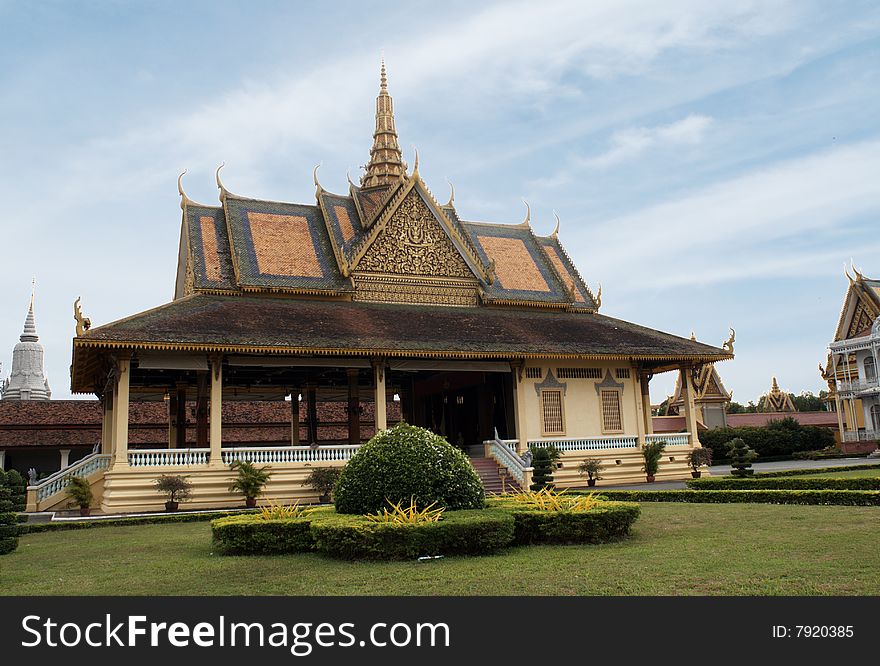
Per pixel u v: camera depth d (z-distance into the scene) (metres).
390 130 57.84
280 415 51.28
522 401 37.16
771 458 58.50
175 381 39.56
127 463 28.77
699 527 16.95
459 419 44.38
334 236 41.31
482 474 34.22
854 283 68.50
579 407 39.16
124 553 16.56
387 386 49.78
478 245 46.28
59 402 48.03
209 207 41.12
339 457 32.09
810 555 12.57
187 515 24.88
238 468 29.53
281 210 42.16
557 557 13.41
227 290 36.62
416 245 41.25
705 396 71.31
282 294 37.69
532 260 47.09
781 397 85.81
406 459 15.69
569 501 16.55
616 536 15.47
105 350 29.47
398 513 14.68
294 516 16.47
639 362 40.88
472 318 39.56
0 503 17.16
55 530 23.06
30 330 68.69
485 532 13.95
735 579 10.83
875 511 18.39
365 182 56.88
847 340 67.44
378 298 39.84
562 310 45.12
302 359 33.44
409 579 11.80
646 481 38.25
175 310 32.47
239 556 15.19
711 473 42.91
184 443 39.03
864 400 67.19
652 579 11.06
